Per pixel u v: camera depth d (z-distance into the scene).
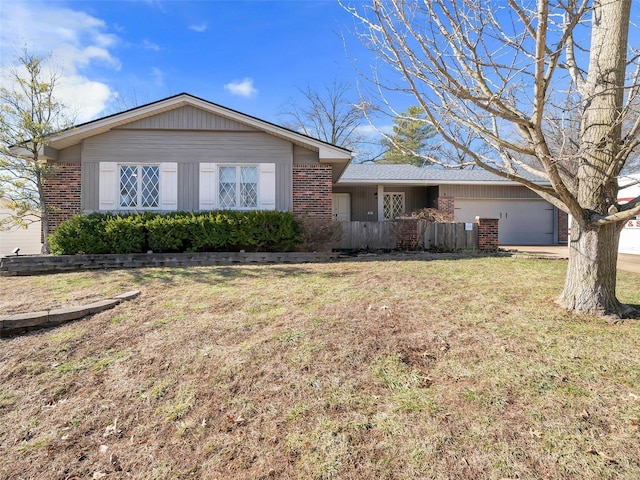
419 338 3.72
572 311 4.30
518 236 17.62
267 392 2.95
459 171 18.69
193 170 10.61
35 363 3.60
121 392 3.10
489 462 2.08
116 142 10.38
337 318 4.34
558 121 4.44
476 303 4.73
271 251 10.09
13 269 7.56
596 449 2.13
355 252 11.56
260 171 10.76
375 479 2.03
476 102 3.44
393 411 2.60
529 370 3.00
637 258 10.26
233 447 2.38
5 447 2.53
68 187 10.26
